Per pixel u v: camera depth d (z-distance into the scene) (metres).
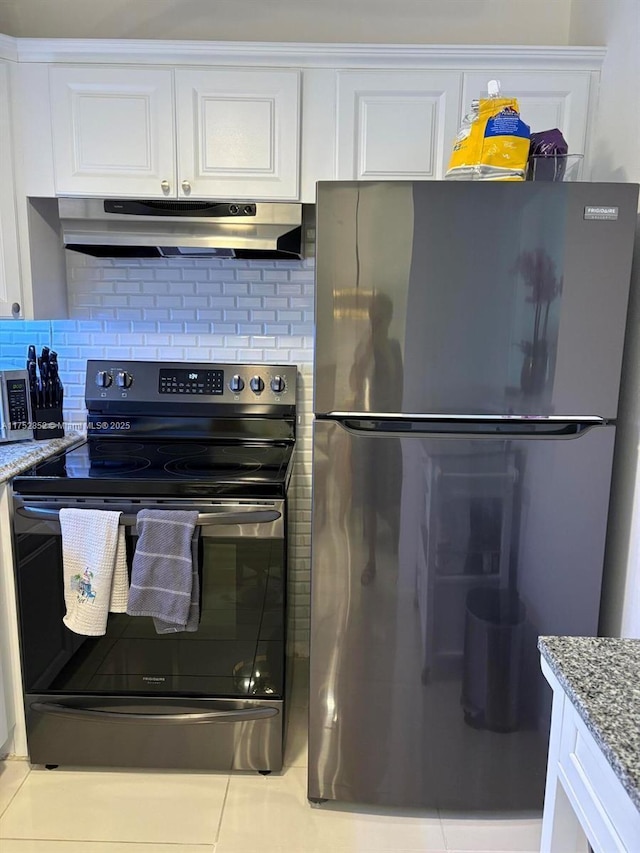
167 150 1.82
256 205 1.86
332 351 1.49
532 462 1.50
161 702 1.78
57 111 1.81
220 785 1.80
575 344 1.47
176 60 1.78
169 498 1.67
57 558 1.71
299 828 1.66
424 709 1.63
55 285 2.10
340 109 1.79
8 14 2.08
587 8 1.89
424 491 1.52
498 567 1.55
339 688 1.63
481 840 1.63
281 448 2.12
